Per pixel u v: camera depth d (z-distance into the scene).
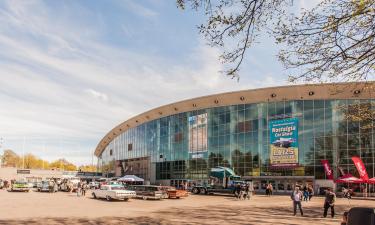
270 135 59.78
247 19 7.97
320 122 54.75
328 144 53.50
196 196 47.00
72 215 22.19
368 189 48.91
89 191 60.25
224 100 66.56
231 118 65.88
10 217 20.69
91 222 18.92
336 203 35.81
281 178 57.22
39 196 43.41
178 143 76.00
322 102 55.00
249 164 62.00
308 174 54.81
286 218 21.95
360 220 10.27
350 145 51.38
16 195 45.00
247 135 63.06
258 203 34.81
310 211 26.59
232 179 48.50
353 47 8.41
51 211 24.70
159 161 81.38
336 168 52.09
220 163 66.31
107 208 27.75
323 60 8.73
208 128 69.38
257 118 62.00
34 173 105.81
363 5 7.32
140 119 89.12
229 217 22.20
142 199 40.25
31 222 18.55
